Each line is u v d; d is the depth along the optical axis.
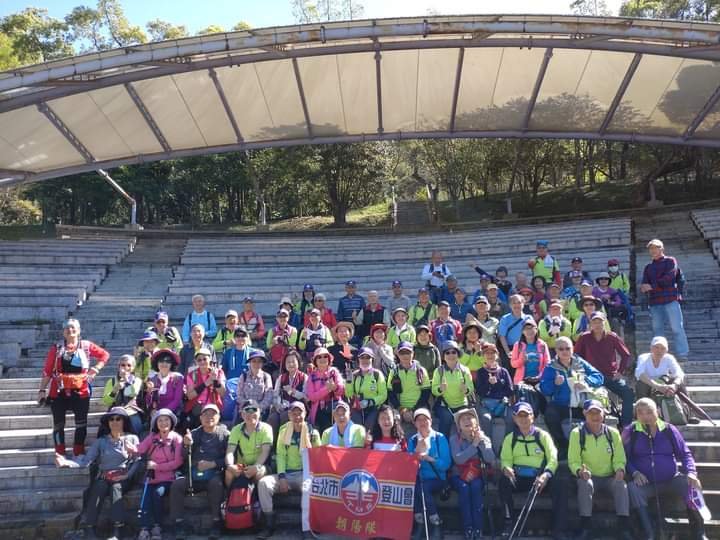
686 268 18.98
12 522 8.83
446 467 8.63
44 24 56.81
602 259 20.23
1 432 10.70
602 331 10.06
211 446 9.12
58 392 9.86
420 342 10.69
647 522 8.04
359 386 9.99
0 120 15.58
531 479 8.51
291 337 12.03
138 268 21.89
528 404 8.77
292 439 9.13
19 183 18.83
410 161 47.94
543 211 40.81
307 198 48.56
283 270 21.95
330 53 15.09
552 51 15.15
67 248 23.25
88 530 8.92
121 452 9.06
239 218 55.50
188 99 16.33
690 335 14.27
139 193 49.66
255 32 13.81
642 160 39.34
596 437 8.38
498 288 13.98
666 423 8.39
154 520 8.71
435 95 16.92
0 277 18.52
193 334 11.23
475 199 47.09
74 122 16.36
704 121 16.72
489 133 18.28
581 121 17.52
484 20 13.83
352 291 13.91
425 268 14.98
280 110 17.20
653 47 14.34
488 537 8.40
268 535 8.59
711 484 8.91
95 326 16.23
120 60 13.77
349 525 8.46
